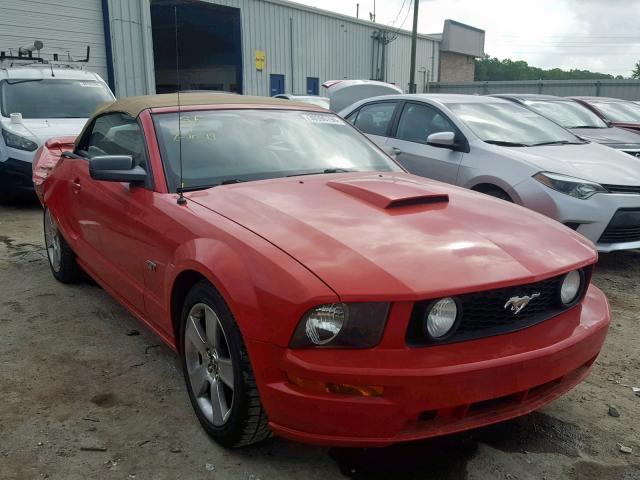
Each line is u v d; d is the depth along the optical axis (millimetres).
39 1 14281
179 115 3262
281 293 2240
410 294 2172
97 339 3863
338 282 2207
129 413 2986
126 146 3748
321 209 2828
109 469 2545
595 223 5133
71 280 4875
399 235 2574
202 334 2770
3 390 3195
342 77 28297
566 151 5867
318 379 2156
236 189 3117
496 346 2336
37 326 4062
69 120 8812
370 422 2170
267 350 2275
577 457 2709
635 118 10695
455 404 2217
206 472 2537
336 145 3928
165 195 3176
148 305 3285
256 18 22781
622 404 3193
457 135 6098
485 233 2715
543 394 2535
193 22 23312
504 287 2355
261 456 2654
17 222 7414
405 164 6488
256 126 3783
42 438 2758
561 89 28422
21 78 9289
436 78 37750
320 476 2531
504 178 5465
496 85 30859
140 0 16453
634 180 5305
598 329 2676
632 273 5613
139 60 16750
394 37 31172
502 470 2600
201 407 2797
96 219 3893
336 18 27078
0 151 8086
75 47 15188
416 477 2541
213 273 2492
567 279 2639
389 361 2172
